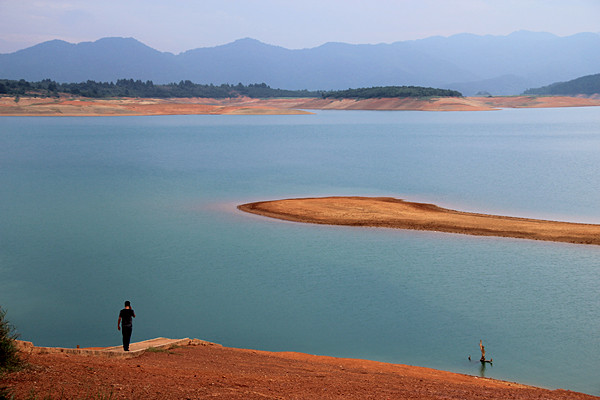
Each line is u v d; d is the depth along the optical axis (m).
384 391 12.26
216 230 40.34
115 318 23.83
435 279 28.72
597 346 20.64
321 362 17.92
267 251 34.47
